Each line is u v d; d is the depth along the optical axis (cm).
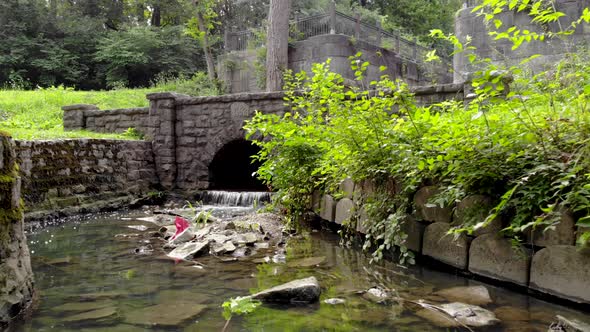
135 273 402
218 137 1130
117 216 839
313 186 610
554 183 257
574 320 238
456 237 293
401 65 1908
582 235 232
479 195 316
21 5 2820
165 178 1153
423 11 3266
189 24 2159
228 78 1950
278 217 697
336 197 537
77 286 360
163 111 1160
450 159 326
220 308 297
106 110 1270
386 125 421
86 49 2984
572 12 993
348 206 505
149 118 1177
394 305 289
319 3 2711
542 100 304
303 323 262
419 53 2139
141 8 3441
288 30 1675
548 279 268
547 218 265
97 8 3344
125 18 3403
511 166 294
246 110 1098
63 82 2892
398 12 3341
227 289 344
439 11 3338
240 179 1326
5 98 1708
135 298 325
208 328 261
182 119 1166
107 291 344
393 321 260
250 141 1130
